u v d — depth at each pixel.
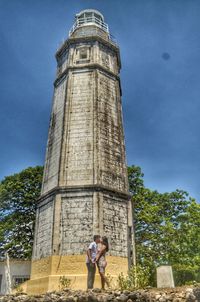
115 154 20.66
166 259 25.62
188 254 26.39
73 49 24.31
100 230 17.33
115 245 17.58
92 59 23.53
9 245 26.89
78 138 20.30
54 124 22.33
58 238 17.36
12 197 29.61
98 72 22.84
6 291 24.56
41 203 19.95
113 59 24.91
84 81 22.47
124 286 11.84
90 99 21.61
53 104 23.72
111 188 18.97
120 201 19.11
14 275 25.36
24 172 30.31
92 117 20.88
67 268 16.52
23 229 28.55
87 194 18.31
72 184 18.81
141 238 26.86
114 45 25.23
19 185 29.73
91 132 20.38
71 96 21.97
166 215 29.00
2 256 27.17
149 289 10.66
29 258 27.00
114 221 18.22
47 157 21.53
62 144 20.16
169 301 9.48
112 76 23.78
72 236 17.38
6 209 29.33
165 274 12.16
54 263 16.70
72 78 22.75
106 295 9.77
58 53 25.75
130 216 19.11
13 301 10.31
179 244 26.42
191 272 26.30
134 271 12.85
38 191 29.83
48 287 16.03
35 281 17.16
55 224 17.69
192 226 27.52
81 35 25.28
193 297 10.05
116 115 22.27
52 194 18.95
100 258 12.28
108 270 16.59
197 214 27.98
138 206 27.97
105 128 20.98
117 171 20.17
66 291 10.75
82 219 17.73
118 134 21.59
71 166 19.45
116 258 17.22
